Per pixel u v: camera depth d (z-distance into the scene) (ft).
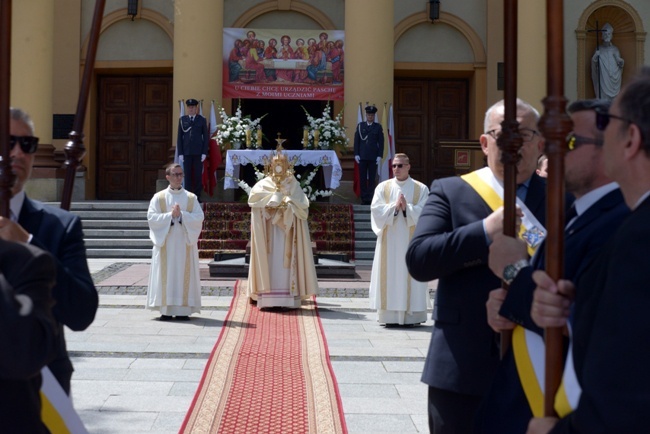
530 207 10.97
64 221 9.57
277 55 67.77
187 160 57.52
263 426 17.95
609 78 66.95
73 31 70.23
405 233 32.42
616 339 5.75
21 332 6.16
